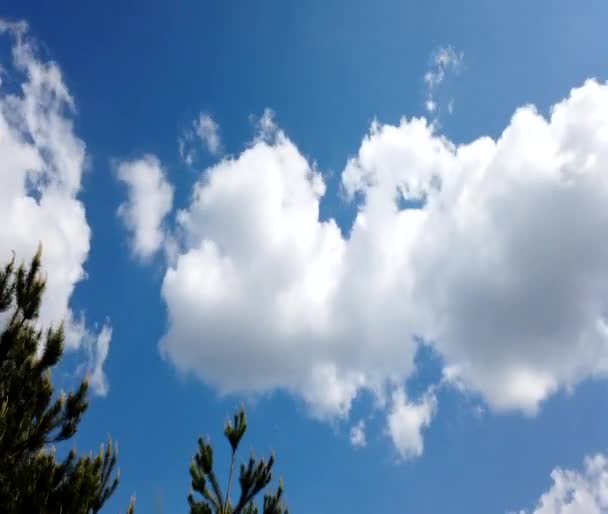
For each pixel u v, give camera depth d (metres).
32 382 10.78
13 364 10.73
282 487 12.78
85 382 11.59
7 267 11.36
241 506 12.35
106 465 11.75
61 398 11.12
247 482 12.52
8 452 9.88
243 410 13.01
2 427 9.61
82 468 10.54
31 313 11.38
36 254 11.81
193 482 12.07
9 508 9.26
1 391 10.20
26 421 10.19
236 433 12.70
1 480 9.63
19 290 11.27
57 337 11.34
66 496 9.95
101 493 11.39
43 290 11.59
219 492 12.12
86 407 11.45
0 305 11.11
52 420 10.73
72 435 11.16
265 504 12.48
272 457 12.97
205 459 12.29
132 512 11.38
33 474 9.90
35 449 10.45
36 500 9.46
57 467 10.45
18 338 10.77
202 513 11.70
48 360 11.12
